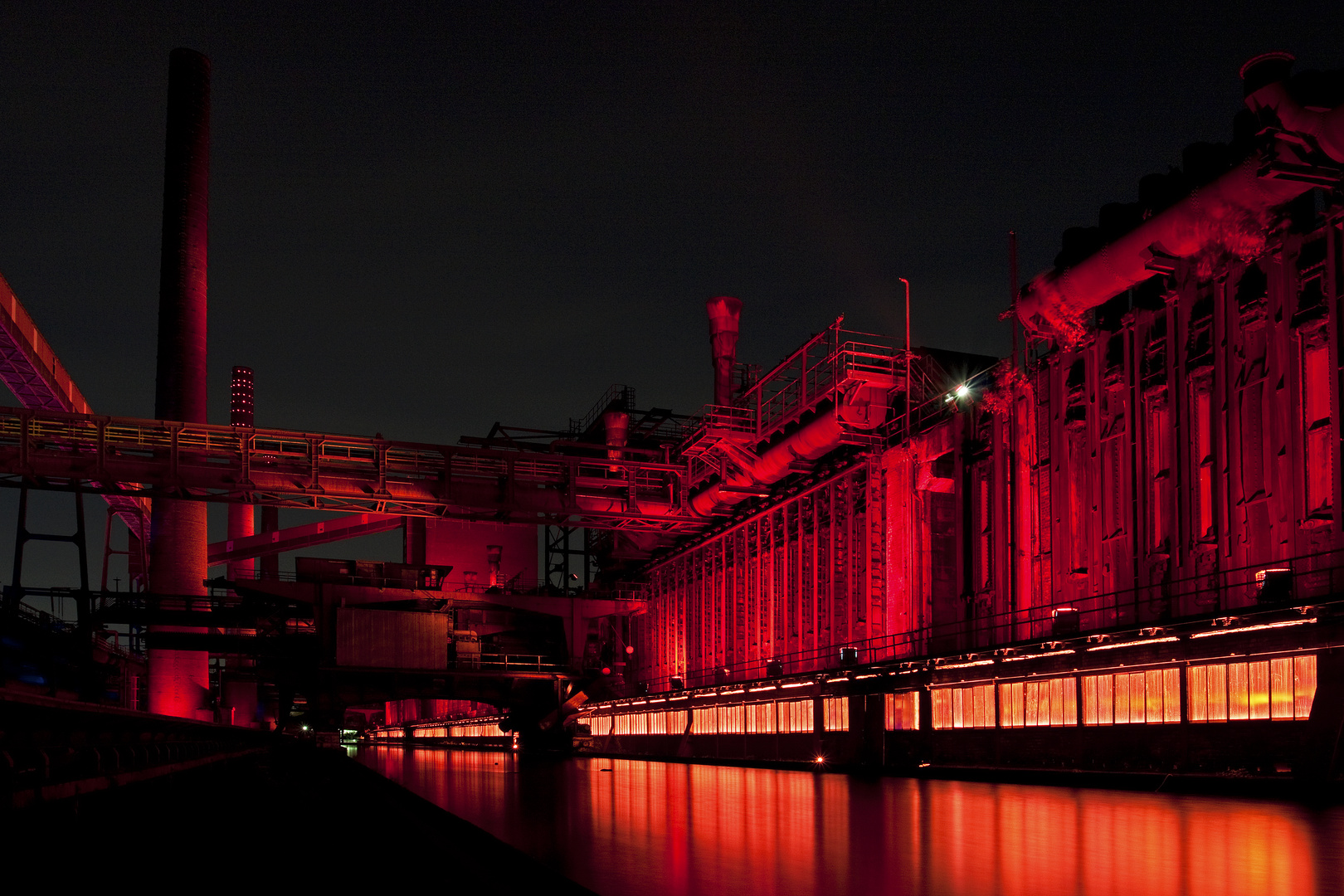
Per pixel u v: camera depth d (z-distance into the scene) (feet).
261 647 243.19
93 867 42.19
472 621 256.32
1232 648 93.25
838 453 192.13
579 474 219.00
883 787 91.04
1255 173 101.71
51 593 231.50
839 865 34.17
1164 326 117.91
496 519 211.61
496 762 174.19
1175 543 112.37
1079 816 55.47
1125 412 121.90
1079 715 112.88
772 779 111.86
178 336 260.21
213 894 35.19
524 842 42.16
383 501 197.77
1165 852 37.29
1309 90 95.86
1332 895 27.14
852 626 180.24
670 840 42.96
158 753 81.20
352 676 238.07
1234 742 92.27
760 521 218.79
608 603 256.73
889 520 169.58
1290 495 99.50
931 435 161.07
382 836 52.60
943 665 135.33
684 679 252.62
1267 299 103.40
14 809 43.27
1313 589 95.30
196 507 258.78
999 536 142.72
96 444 182.19
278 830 55.83
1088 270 124.06
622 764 176.65
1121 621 119.75
